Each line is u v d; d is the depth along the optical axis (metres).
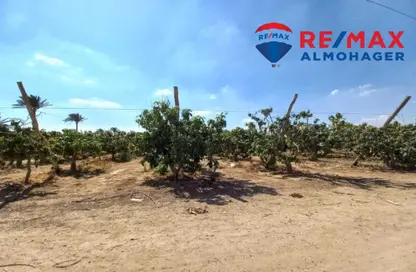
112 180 8.86
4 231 4.58
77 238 4.29
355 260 3.66
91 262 3.55
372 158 14.70
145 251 3.86
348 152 14.48
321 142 15.04
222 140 9.06
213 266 3.47
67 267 3.42
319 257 3.73
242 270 3.39
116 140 15.13
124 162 14.41
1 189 7.55
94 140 11.69
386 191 7.55
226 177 9.42
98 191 7.35
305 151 15.25
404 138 12.09
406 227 4.87
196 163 8.57
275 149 10.33
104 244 4.07
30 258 3.64
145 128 8.56
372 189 7.79
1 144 7.74
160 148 8.61
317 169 11.60
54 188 7.77
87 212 5.59
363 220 5.18
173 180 8.66
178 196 6.86
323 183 8.48
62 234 4.45
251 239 4.28
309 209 5.84
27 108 9.63
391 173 10.73
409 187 8.08
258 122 10.51
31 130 8.46
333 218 5.28
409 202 6.44
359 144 12.75
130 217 5.28
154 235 4.41
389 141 12.01
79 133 11.33
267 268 3.44
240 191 7.39
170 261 3.59
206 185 8.02
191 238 4.30
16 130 7.98
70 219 5.17
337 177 9.51
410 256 3.78
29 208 5.87
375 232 4.62
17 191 7.37
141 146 8.68
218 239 4.27
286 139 10.35
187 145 8.04
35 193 7.14
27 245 4.04
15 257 3.67
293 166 12.31
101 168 11.56
